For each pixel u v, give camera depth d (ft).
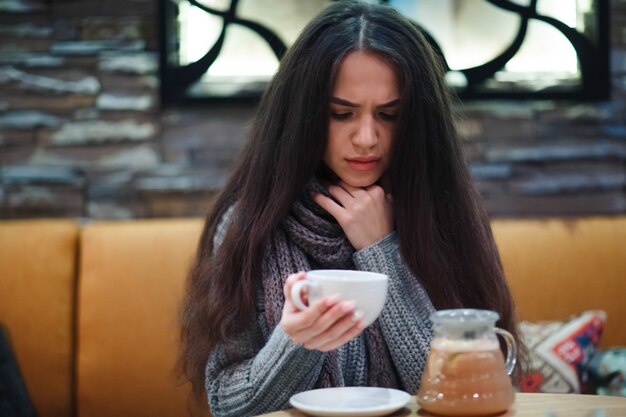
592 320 7.50
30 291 8.12
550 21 8.92
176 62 8.83
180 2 8.82
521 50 8.93
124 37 8.86
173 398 8.00
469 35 8.89
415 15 8.85
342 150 4.78
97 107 8.85
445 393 3.48
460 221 5.00
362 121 4.71
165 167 8.84
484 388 3.46
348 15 4.83
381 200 4.91
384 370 4.77
